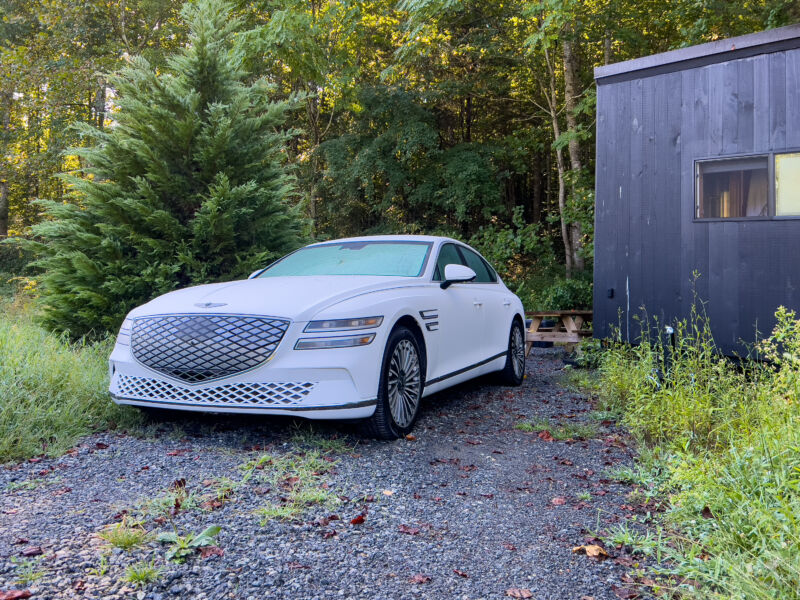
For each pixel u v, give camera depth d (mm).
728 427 4184
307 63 12617
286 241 8688
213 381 4266
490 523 3186
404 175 20469
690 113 7180
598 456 4453
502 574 2635
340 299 4449
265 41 12047
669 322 7348
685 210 7230
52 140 19203
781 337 4402
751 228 6684
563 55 17156
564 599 2443
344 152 20969
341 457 4121
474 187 19938
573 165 16094
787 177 6465
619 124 7801
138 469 3756
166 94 8148
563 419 5527
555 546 2932
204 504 3191
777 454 3084
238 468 3777
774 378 4332
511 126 24016
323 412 4133
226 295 4668
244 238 8359
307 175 22156
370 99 20031
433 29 15812
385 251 5820
